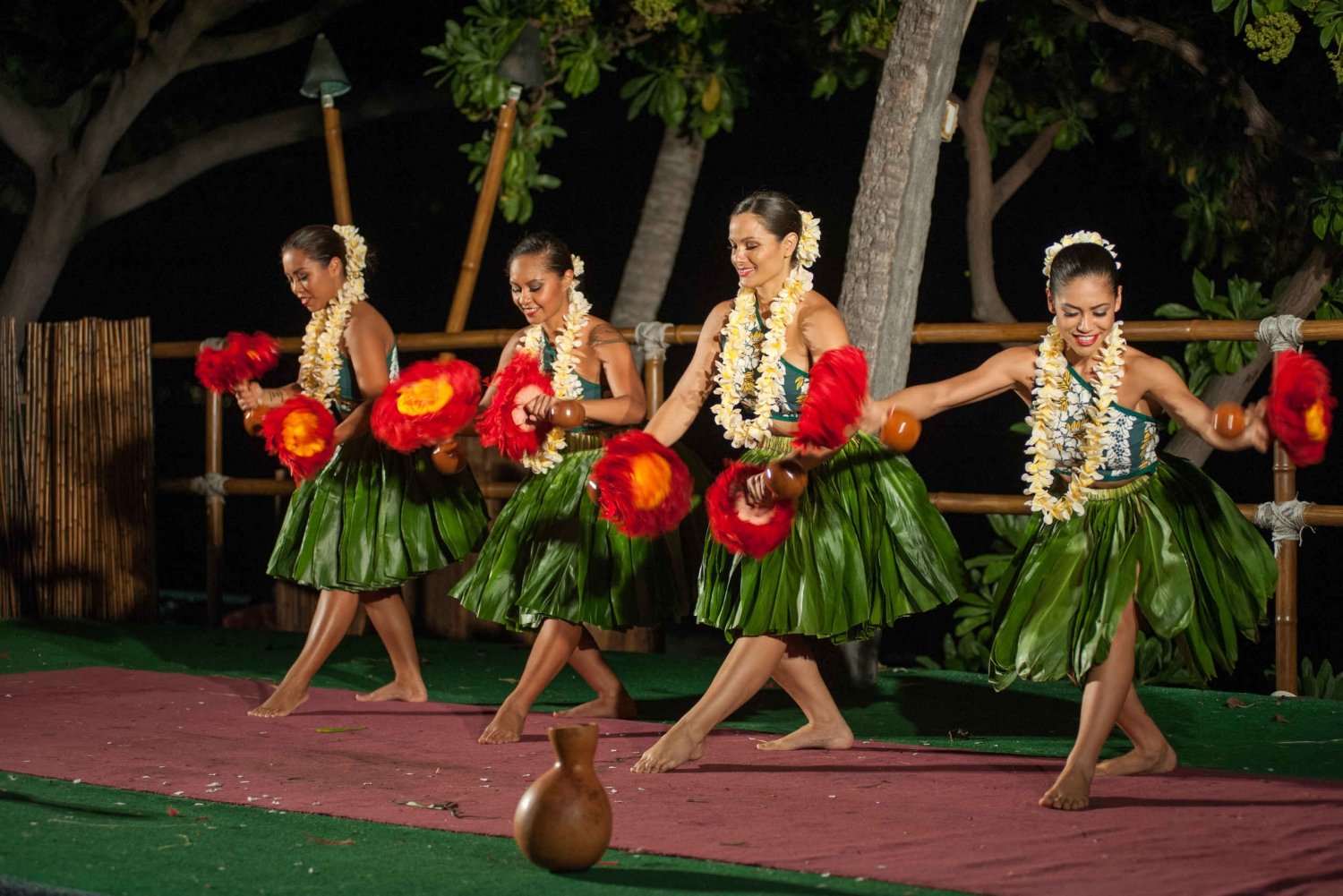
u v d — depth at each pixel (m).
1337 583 19.11
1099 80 17.27
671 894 6.20
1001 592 8.48
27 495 17.02
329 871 6.62
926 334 12.30
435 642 14.98
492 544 10.24
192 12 18.91
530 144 17.20
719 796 8.10
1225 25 16.61
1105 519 8.18
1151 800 7.89
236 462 26.47
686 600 10.14
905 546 9.17
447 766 9.01
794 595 8.86
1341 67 13.73
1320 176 14.88
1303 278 14.92
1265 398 7.42
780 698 11.74
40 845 7.06
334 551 10.84
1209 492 8.40
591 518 9.87
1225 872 6.38
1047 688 12.00
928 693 11.86
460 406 9.51
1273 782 8.34
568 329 9.98
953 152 23.09
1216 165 16.48
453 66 16.92
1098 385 8.13
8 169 22.88
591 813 6.56
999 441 22.45
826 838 7.13
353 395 11.09
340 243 11.05
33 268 19.41
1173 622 7.94
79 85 22.11
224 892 6.28
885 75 12.05
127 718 10.66
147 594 16.69
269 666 13.52
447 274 25.75
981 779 8.53
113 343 16.77
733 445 9.23
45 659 13.77
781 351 8.99
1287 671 11.74
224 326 26.55
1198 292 14.68
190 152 20.08
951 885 6.27
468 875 6.53
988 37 16.92
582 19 16.95
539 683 9.92
